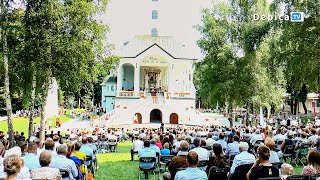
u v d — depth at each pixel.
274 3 22.84
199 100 100.12
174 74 59.78
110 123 50.09
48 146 9.41
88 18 23.41
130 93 56.50
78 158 10.38
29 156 9.27
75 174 8.90
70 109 90.75
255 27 25.11
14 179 5.53
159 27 67.00
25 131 40.00
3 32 21.12
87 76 23.97
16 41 21.89
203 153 11.24
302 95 66.56
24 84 23.50
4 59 21.06
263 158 7.42
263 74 35.44
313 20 20.53
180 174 7.31
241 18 38.19
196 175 7.29
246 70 36.09
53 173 7.05
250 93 36.59
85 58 23.00
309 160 8.34
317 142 15.85
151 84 62.84
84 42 22.45
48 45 21.50
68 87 24.19
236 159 9.15
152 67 63.03
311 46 20.58
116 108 51.47
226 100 39.38
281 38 22.06
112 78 72.94
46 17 21.50
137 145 18.92
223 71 37.66
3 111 55.66
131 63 57.69
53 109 70.62
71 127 46.72
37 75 22.86
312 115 68.56
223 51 37.28
